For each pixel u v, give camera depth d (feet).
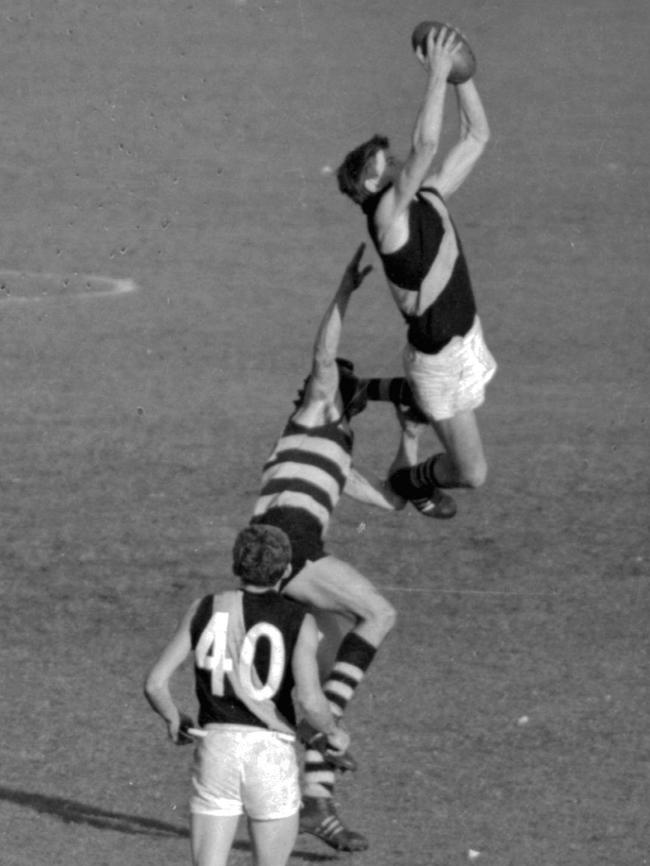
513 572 154.40
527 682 128.16
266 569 81.92
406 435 109.60
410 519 169.37
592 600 147.13
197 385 216.54
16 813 103.30
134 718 121.08
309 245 294.46
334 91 405.18
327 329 99.14
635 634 139.23
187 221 309.22
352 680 96.02
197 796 81.92
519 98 406.41
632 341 237.86
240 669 81.05
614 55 444.14
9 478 180.14
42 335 238.89
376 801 105.81
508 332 241.76
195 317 249.55
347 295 100.07
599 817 103.71
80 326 244.42
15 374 220.43
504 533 164.86
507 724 119.55
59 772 110.73
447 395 101.40
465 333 100.48
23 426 198.80
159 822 102.99
